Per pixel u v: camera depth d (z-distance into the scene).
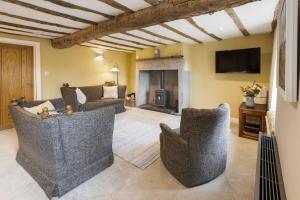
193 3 2.26
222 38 4.59
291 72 0.94
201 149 1.95
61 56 5.09
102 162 2.34
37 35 4.34
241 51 4.36
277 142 1.86
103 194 1.91
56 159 1.83
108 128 2.37
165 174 2.27
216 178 2.18
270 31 3.91
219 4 2.13
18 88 4.39
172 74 5.96
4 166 2.43
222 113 1.92
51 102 3.11
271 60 3.92
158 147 3.07
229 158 2.66
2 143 3.24
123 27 3.04
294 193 0.89
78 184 2.05
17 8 2.67
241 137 3.47
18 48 4.34
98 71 6.17
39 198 1.85
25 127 2.02
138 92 6.43
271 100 3.34
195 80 5.38
